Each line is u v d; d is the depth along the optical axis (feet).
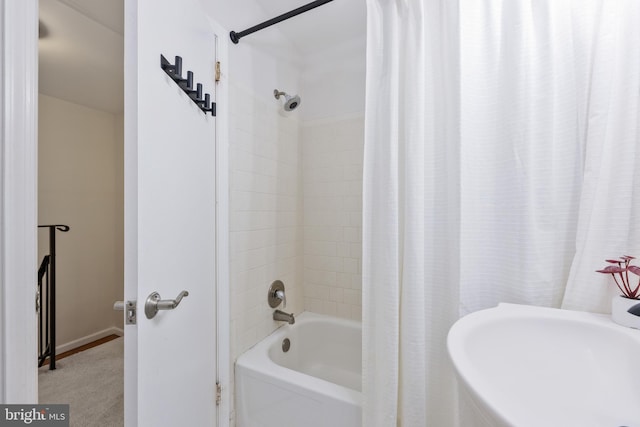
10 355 1.78
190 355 3.18
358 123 5.83
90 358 7.26
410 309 3.00
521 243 2.88
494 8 3.02
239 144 4.45
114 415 5.08
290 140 5.90
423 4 3.15
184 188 3.03
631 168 2.44
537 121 2.84
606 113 2.53
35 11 1.92
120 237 9.15
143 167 2.31
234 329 4.33
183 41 2.99
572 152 2.75
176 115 2.85
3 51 1.77
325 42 5.85
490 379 2.07
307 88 6.32
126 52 2.22
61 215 8.00
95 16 4.74
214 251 3.92
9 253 1.78
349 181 5.93
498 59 3.01
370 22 3.32
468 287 3.04
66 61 6.10
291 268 5.95
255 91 4.83
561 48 2.77
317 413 3.58
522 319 2.36
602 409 1.86
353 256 5.90
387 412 2.99
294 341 5.58
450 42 3.08
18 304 1.82
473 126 3.08
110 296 9.10
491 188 3.06
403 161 3.27
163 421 2.61
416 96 3.07
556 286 2.81
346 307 5.97
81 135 8.44
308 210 6.37
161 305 2.43
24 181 1.85
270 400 3.95
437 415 3.15
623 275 2.41
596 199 2.55
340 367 5.72
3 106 1.76
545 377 2.14
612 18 2.52
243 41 4.51
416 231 3.02
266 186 5.15
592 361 2.11
